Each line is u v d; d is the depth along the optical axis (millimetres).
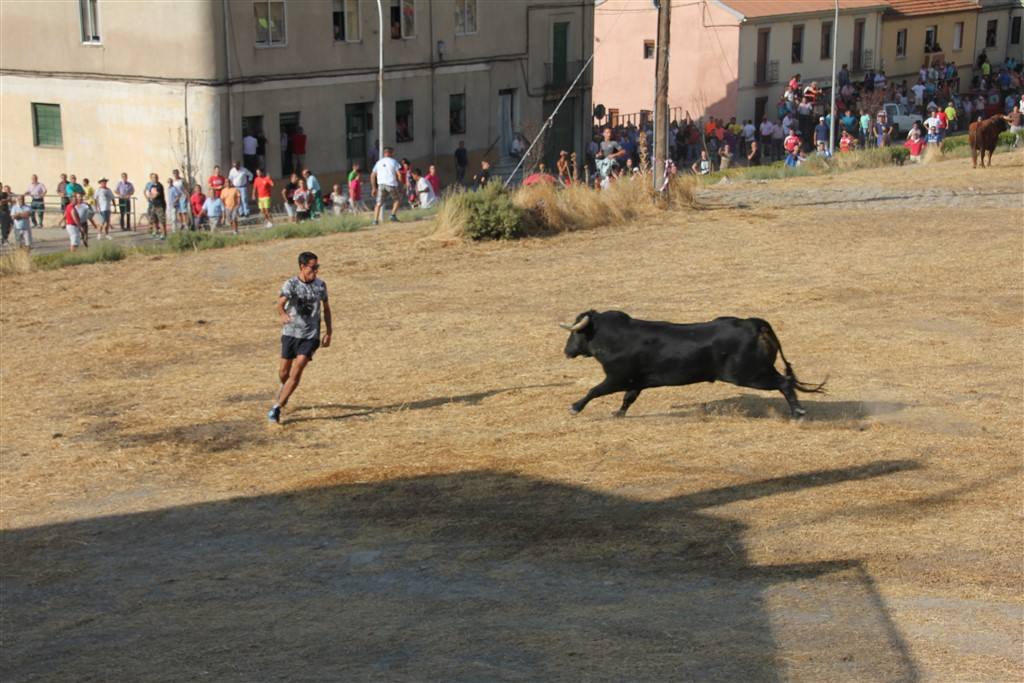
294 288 18547
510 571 12531
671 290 27766
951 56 98562
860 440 16438
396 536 13766
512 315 25844
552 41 72750
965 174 46938
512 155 70188
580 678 9727
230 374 22141
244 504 15266
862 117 73250
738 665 9906
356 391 20484
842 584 11781
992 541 12828
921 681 9539
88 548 14172
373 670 10125
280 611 11844
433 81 65812
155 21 55625
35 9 59031
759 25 80938
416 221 42125
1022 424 17031
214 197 51469
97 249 36125
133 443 18203
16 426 19469
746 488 14664
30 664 10945
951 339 22219
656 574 12227
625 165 66188
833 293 26578
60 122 60000
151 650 11016
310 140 60156
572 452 16422
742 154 75062
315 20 59188
